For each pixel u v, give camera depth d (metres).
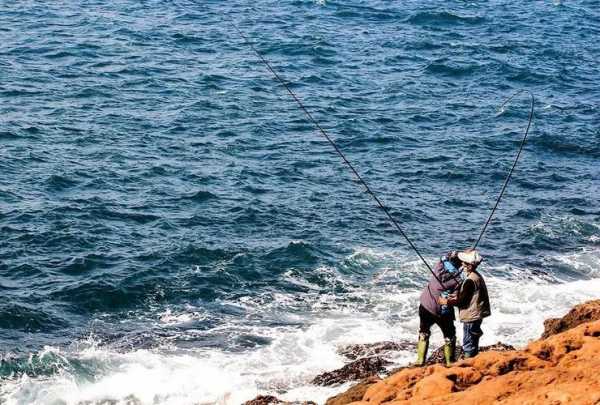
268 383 41.16
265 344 45.66
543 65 114.50
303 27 128.75
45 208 62.03
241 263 55.31
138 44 112.69
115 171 70.12
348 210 65.12
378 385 22.83
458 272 26.11
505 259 57.69
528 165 77.19
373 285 53.31
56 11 128.12
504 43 125.56
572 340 22.20
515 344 43.50
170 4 139.50
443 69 109.88
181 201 65.12
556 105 96.44
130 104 88.31
